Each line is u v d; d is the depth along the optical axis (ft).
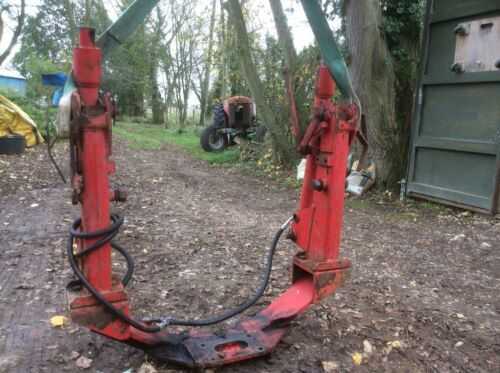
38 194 20.59
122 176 26.58
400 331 9.30
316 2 6.91
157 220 17.15
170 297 10.56
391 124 23.39
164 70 83.76
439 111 20.36
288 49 29.55
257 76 30.19
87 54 5.93
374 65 22.63
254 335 8.06
